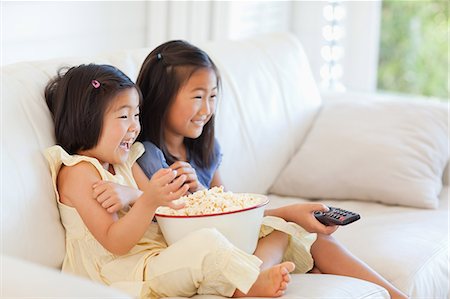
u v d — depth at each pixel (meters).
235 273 1.69
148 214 1.75
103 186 1.81
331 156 2.65
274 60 2.77
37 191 1.78
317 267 2.05
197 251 1.70
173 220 1.79
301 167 2.66
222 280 1.72
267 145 2.62
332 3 3.87
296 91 2.79
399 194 2.53
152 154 2.08
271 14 3.72
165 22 3.21
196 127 2.13
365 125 2.70
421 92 4.04
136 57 2.27
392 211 2.49
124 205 1.82
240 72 2.59
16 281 1.36
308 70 2.93
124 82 1.88
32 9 2.74
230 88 2.52
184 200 1.87
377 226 2.33
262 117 2.61
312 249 2.04
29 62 2.00
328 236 2.05
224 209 1.81
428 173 2.58
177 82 2.08
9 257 1.48
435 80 4.02
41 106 1.89
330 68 3.95
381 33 4.03
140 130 2.09
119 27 3.12
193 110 2.10
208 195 1.86
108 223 1.79
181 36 3.22
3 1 2.63
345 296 1.77
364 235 2.25
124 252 1.78
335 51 3.93
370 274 2.00
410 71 4.04
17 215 1.72
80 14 2.94
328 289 1.78
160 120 2.12
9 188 1.72
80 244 1.83
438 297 2.12
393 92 4.06
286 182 2.66
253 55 2.69
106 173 1.88
